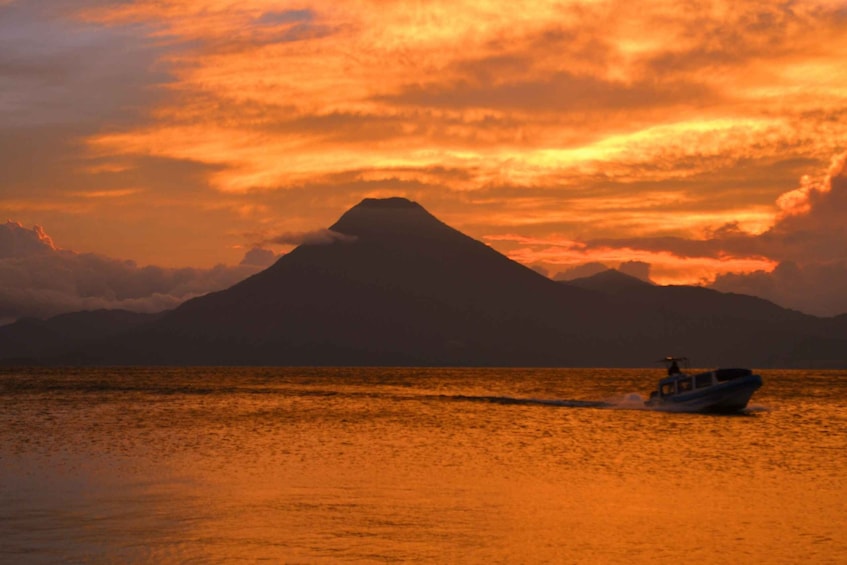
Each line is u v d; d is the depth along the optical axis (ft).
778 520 128.88
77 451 201.26
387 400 438.40
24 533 118.21
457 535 118.93
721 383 324.80
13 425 276.00
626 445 218.38
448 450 206.69
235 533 118.62
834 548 113.29
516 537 118.01
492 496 145.07
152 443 219.61
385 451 204.03
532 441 227.61
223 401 428.15
